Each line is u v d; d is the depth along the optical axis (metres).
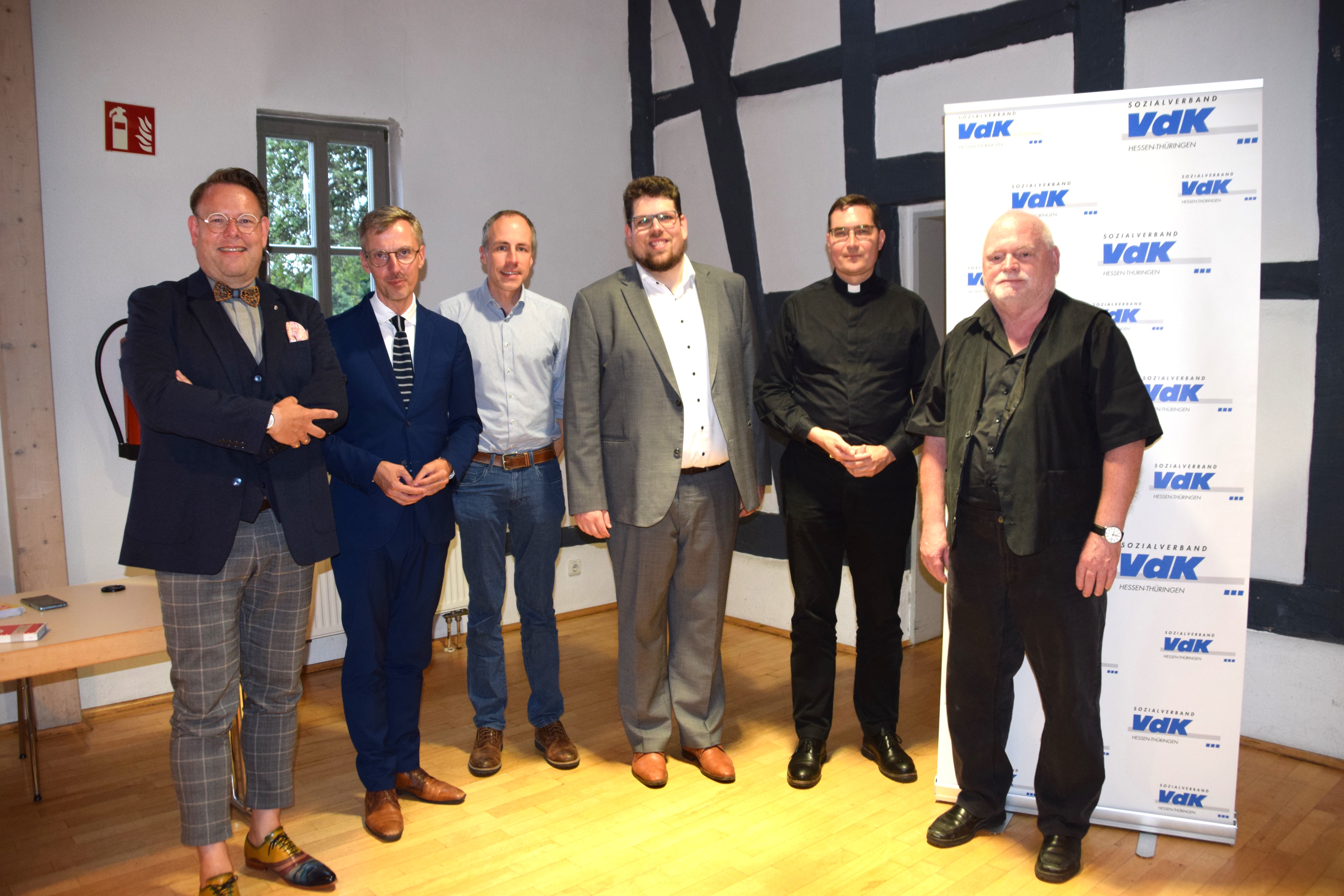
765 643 4.32
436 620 4.30
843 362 2.71
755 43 4.41
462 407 2.68
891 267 3.95
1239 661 2.28
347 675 2.50
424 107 4.26
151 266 3.57
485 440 2.82
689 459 2.65
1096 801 2.22
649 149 5.03
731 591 4.75
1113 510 2.05
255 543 2.07
